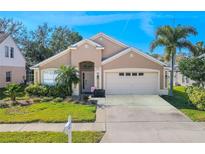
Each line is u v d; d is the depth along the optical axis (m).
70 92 23.14
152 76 24.91
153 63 24.78
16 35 48.06
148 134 11.11
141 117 14.55
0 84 30.44
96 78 25.09
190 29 24.52
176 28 24.56
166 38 24.69
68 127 8.63
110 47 26.64
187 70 22.12
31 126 12.65
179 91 29.14
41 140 10.11
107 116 14.87
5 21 47.81
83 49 25.09
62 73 22.42
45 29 50.03
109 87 25.06
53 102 19.81
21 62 36.53
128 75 24.97
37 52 47.97
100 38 26.66
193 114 15.04
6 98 21.86
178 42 24.58
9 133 11.23
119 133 11.30
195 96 17.30
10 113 15.68
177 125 12.70
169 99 21.81
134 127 12.35
